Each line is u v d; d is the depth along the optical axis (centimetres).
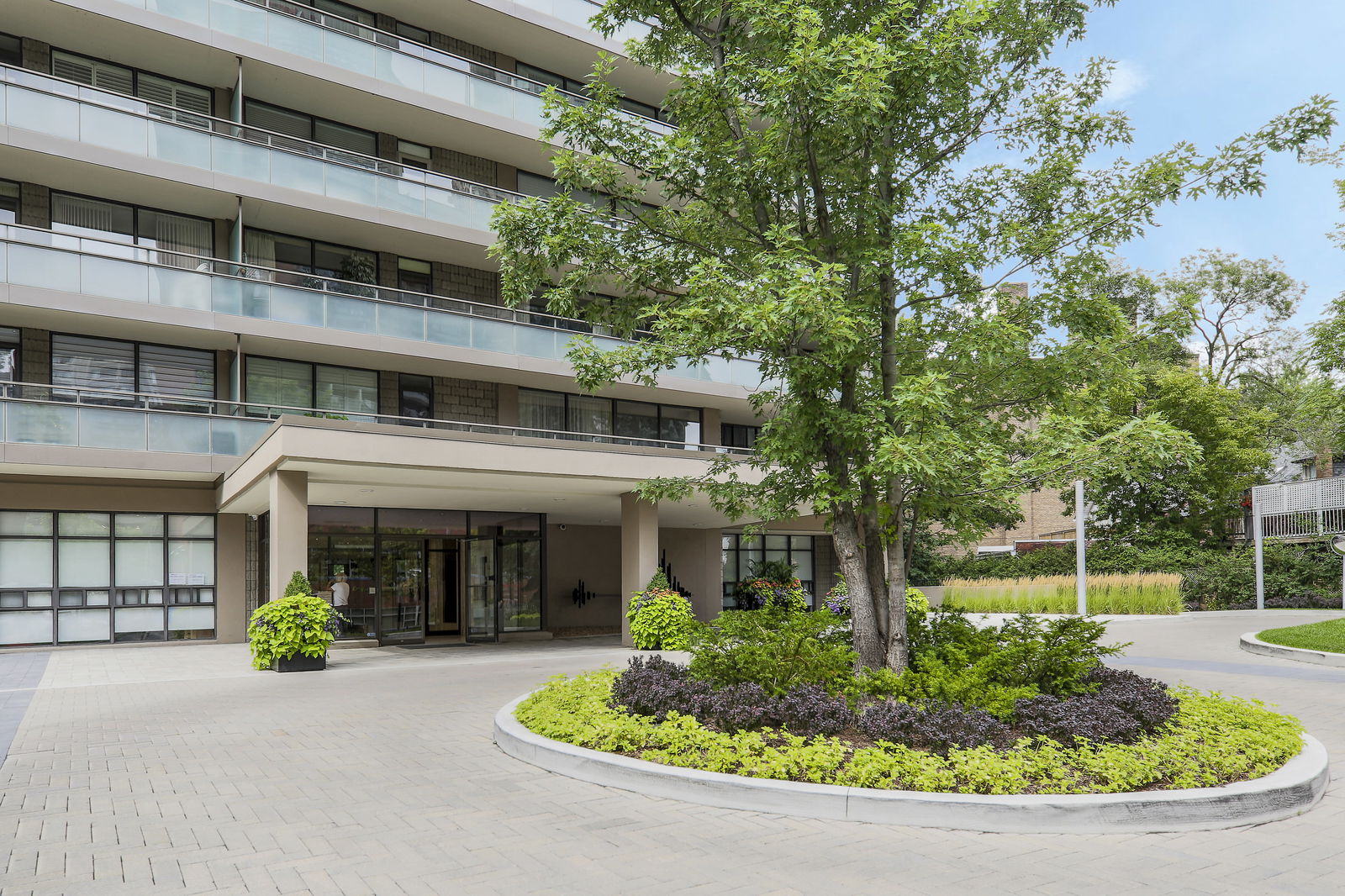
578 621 2903
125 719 1026
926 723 695
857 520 919
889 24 852
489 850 540
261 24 2158
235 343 2152
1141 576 2950
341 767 764
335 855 531
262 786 699
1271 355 4278
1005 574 3694
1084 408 945
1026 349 902
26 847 549
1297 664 1498
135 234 2144
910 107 836
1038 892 475
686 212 1044
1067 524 4609
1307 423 3816
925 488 889
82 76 2094
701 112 930
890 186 934
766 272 802
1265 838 570
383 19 2495
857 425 823
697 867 511
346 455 1479
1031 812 580
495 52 2712
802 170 895
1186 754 683
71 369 2034
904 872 505
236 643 2191
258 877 495
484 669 1523
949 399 891
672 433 2916
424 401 2484
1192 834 579
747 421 3180
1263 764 680
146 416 1988
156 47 2086
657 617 1866
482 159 2675
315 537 2045
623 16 986
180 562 2170
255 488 1775
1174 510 3694
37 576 2008
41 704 1155
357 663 1645
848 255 876
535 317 2597
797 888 479
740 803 632
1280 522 3253
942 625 1020
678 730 751
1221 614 2847
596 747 751
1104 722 710
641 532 1925
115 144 1964
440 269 2553
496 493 1917
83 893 471
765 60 877
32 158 1909
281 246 2317
